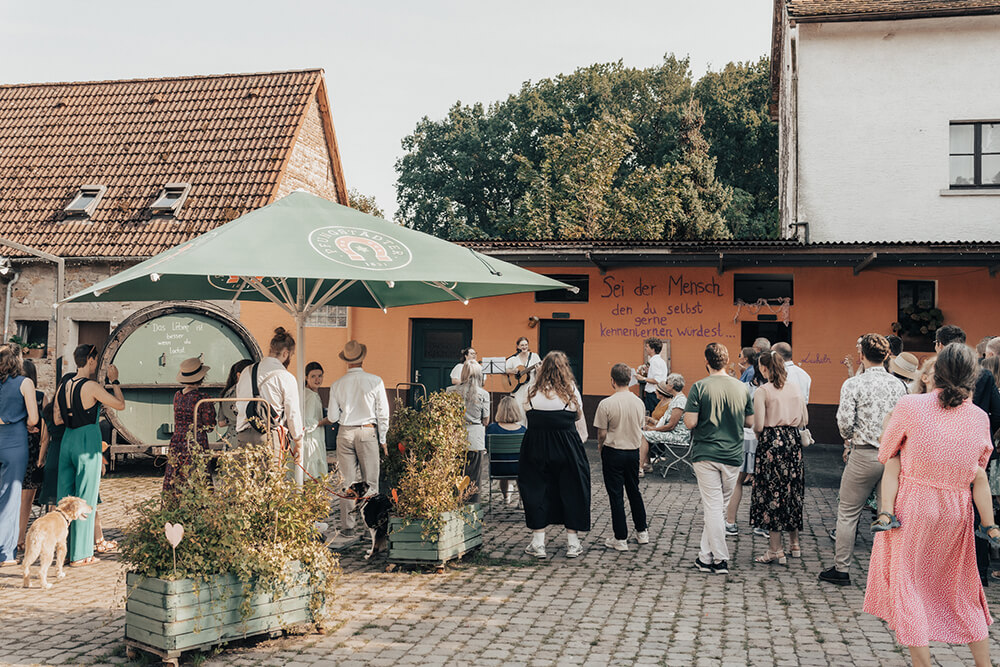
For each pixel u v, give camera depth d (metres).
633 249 15.42
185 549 4.95
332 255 6.01
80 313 17.42
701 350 16.64
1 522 7.19
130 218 18.02
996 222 16.56
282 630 5.33
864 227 17.00
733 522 8.46
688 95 46.94
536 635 5.40
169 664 4.79
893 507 4.43
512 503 10.12
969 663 4.88
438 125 50.78
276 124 19.75
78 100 21.45
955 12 16.34
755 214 42.38
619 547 7.80
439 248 6.83
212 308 13.22
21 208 18.66
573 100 48.12
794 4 17.45
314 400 8.55
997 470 6.67
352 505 8.04
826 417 16.02
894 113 17.02
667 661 4.93
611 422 7.81
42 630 5.49
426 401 7.43
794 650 5.13
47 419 7.56
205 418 7.55
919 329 15.90
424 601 6.16
